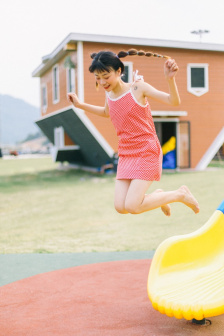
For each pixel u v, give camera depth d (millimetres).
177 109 18328
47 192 12766
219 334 2947
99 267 4602
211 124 18875
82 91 16391
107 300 3607
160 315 3281
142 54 3064
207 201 10031
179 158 18703
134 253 5375
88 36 16047
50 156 45500
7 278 4363
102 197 11430
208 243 3342
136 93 3041
